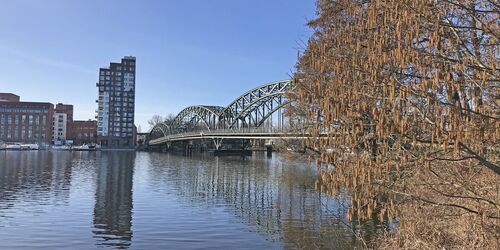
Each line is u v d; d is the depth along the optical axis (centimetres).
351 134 804
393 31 799
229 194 3912
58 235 2258
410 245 1184
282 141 3441
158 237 2222
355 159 811
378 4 781
